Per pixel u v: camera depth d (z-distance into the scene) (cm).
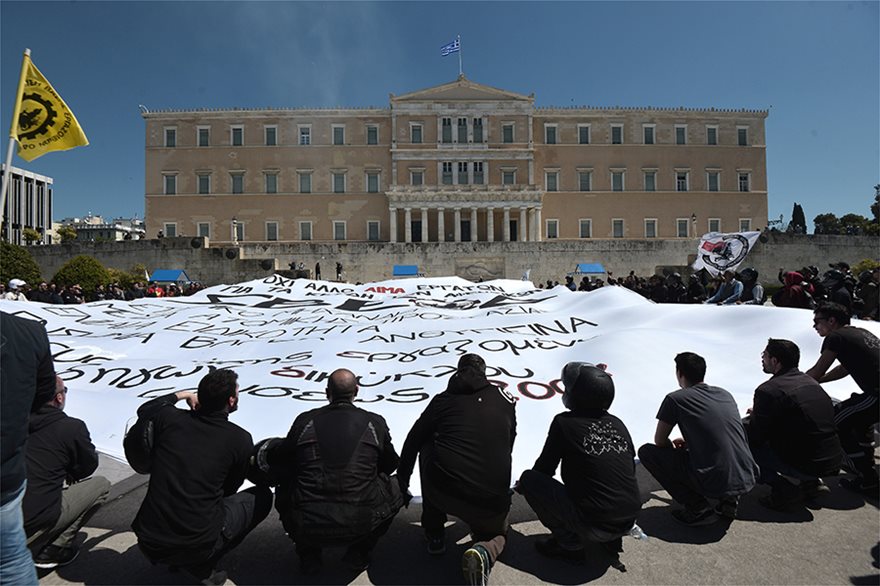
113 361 832
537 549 436
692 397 474
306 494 380
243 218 6300
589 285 2336
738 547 440
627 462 413
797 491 491
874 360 526
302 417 407
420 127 6375
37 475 383
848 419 539
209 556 373
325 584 391
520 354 815
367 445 397
